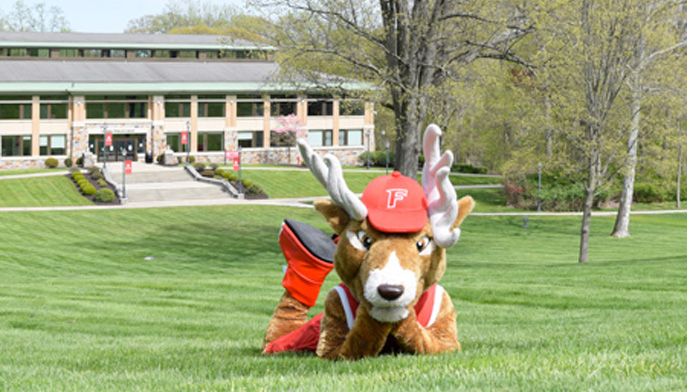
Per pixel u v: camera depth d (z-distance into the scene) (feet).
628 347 21.76
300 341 23.43
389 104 101.86
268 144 243.81
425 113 96.12
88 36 253.65
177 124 234.17
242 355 25.46
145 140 229.86
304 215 160.97
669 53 96.07
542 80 91.35
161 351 28.73
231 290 60.54
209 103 237.25
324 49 94.68
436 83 96.68
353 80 107.96
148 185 196.95
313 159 20.07
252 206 172.65
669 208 182.09
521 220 157.79
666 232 140.26
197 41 264.52
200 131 236.63
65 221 146.72
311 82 103.40
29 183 190.80
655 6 89.51
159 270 94.53
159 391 17.81
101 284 66.03
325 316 21.68
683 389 15.08
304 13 96.63
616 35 86.48
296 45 95.25
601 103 89.10
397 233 19.81
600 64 87.10
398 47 96.27
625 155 92.79
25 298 56.49
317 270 23.93
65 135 220.84
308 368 19.76
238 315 47.93
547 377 16.74
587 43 87.25
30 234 129.18
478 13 91.45
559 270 68.59
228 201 181.47
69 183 192.95
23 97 214.90
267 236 132.26
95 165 219.20
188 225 144.46
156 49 254.47
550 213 170.19
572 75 89.04
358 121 253.03
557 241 127.95
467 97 168.86
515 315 43.93
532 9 88.43
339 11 94.12
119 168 215.92
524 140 112.57
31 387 19.45
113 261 102.58
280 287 62.49
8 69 223.51
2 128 213.46
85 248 114.52
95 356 27.91
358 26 95.25
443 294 22.15
